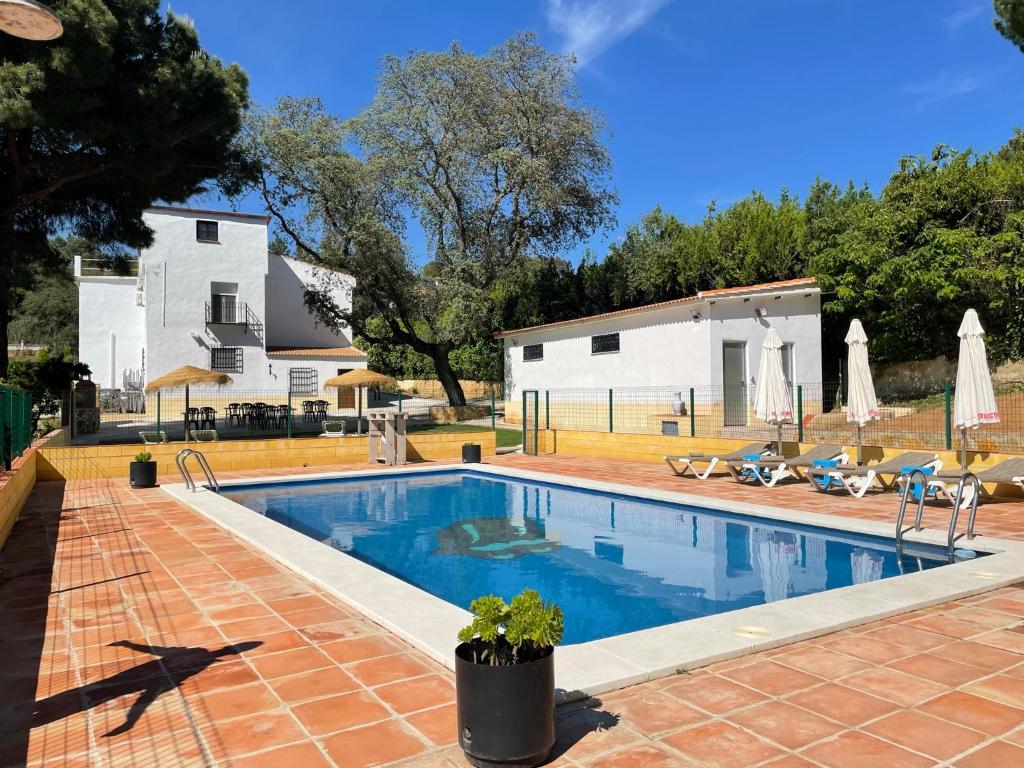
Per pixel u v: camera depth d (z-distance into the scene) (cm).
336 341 3441
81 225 1745
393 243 2598
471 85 2609
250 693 357
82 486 1263
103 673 388
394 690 360
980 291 1825
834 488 1116
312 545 718
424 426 2464
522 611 289
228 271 2914
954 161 2045
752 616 464
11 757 292
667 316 1850
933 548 707
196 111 1427
